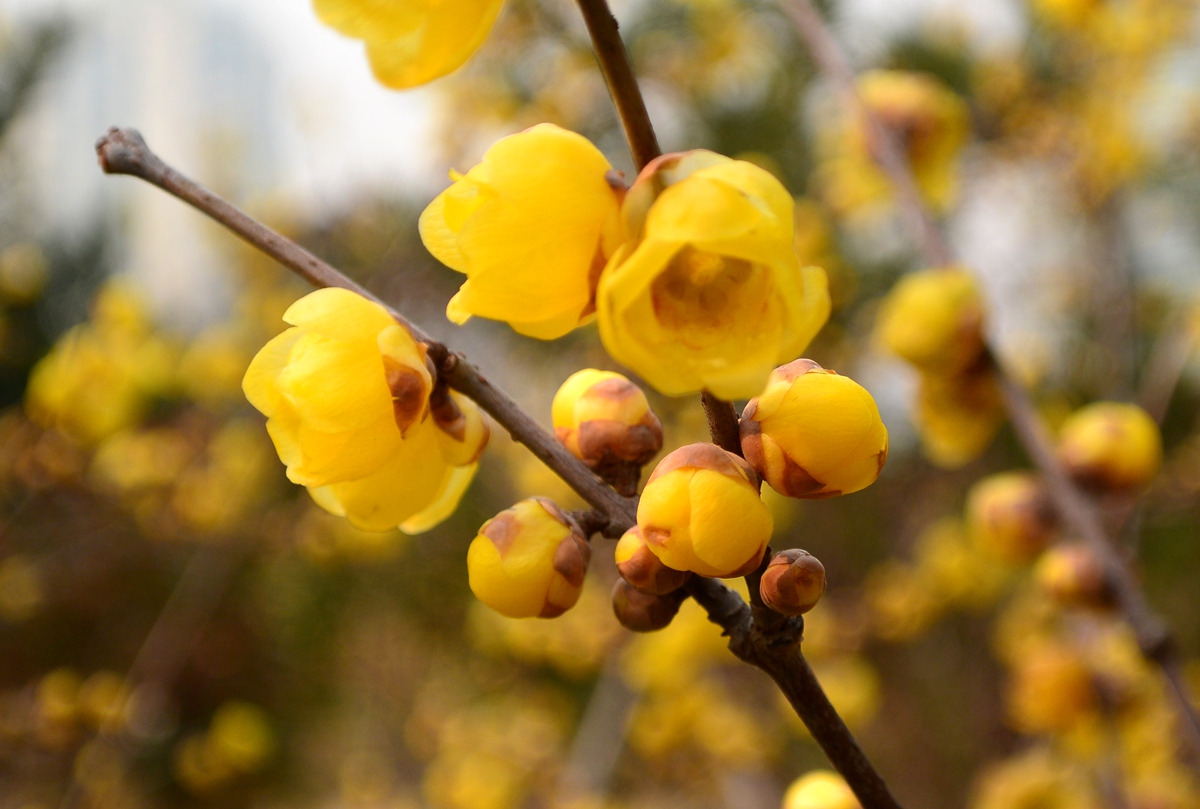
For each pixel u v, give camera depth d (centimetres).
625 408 25
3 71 98
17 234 100
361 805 124
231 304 119
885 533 98
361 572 100
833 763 24
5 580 90
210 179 121
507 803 89
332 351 24
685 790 97
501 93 85
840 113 75
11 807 91
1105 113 81
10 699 88
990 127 85
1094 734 47
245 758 92
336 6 22
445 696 116
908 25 84
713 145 85
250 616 102
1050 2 61
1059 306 87
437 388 25
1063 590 37
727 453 23
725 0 83
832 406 24
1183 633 87
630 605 25
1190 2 80
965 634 107
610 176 23
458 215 23
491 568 25
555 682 102
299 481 24
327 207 99
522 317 23
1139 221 87
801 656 24
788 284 22
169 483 95
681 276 22
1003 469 85
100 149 25
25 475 85
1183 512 80
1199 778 60
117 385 81
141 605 100
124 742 84
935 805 103
